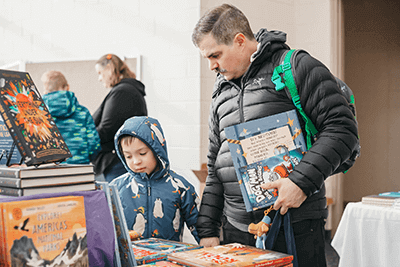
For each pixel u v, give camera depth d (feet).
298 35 12.32
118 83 10.59
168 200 4.97
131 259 3.12
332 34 11.78
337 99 3.59
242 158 3.84
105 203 2.96
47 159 2.83
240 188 3.91
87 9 11.43
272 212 3.92
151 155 4.88
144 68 10.73
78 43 11.57
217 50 3.88
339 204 12.08
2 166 3.10
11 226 2.32
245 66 4.02
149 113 10.71
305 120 3.83
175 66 10.30
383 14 16.10
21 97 3.03
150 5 10.62
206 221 4.51
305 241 3.86
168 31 10.38
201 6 9.93
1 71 3.03
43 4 12.01
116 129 10.39
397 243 6.22
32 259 2.40
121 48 11.01
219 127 4.35
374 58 16.25
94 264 2.78
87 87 10.91
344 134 3.53
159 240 4.13
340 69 11.87
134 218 4.90
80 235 2.67
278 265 3.05
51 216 2.53
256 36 4.07
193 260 2.97
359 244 6.68
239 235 4.13
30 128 2.89
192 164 10.07
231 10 3.92
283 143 3.79
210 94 10.15
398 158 15.81
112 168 10.39
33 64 11.53
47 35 11.98
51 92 10.94
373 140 16.24
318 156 3.49
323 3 11.88
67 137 10.21
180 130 10.25
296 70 3.68
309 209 3.85
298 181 3.50
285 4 12.01
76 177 2.93
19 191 2.64
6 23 12.55
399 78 15.84
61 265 2.54
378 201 6.70
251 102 3.95
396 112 15.88
